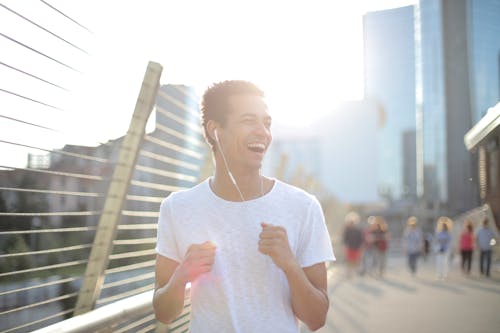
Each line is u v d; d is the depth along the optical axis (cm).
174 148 341
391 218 7144
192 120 370
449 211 7300
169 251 184
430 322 714
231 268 171
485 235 1507
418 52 7462
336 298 1031
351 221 1616
